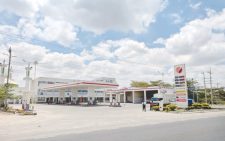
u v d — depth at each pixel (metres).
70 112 28.42
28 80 31.11
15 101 62.81
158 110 31.50
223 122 16.06
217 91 77.38
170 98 55.41
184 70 32.53
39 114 24.62
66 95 73.81
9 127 14.08
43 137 10.23
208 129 12.12
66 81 85.00
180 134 10.38
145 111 30.36
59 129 13.16
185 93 32.16
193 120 18.17
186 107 31.91
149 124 15.55
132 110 32.66
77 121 17.80
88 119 19.45
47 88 63.44
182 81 32.66
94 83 44.66
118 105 45.69
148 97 68.00
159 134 10.52
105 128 13.49
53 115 23.56
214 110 32.50
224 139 8.95
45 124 15.73
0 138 10.06
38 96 76.31
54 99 78.75
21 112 24.61
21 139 9.75
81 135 10.67
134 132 11.38
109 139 9.30
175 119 19.47
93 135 10.58
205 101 65.75
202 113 27.22
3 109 27.91
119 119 19.50
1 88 28.27
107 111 30.45
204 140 8.75
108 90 75.25
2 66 34.47
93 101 53.31
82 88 54.72
